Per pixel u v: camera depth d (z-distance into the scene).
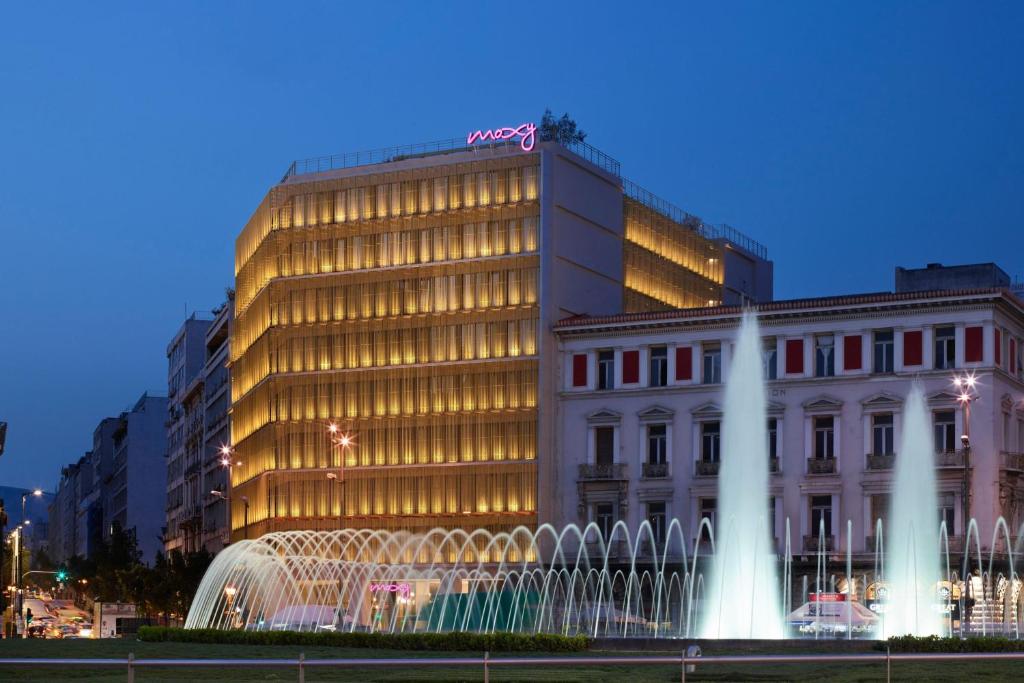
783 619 98.06
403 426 123.75
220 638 68.19
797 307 106.75
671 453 111.69
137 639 72.25
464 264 122.50
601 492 114.12
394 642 61.09
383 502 123.69
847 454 104.69
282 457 128.88
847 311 105.31
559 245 120.69
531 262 119.75
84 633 170.50
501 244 121.31
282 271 130.88
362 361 126.31
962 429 100.88
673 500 111.00
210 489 174.38
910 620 94.19
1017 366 106.38
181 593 143.12
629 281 129.25
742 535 106.75
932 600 98.62
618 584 111.00
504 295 120.56
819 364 106.69
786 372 107.44
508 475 118.56
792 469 106.25
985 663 45.47
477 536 119.19
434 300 123.62
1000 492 100.25
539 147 121.06
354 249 127.94
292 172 134.00
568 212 122.00
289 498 127.88
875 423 104.50
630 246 129.62
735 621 100.81
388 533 123.00
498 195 121.94
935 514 101.06
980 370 101.00
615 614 96.50
